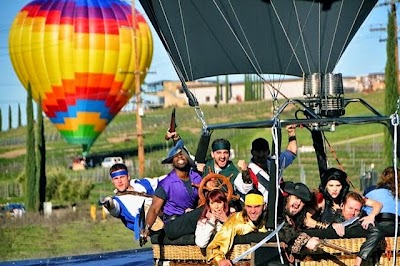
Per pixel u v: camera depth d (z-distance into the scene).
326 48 21.59
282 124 16.02
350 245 16.02
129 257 30.56
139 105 108.50
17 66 141.38
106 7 140.50
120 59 139.25
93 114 145.38
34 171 109.06
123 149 182.88
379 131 147.00
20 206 107.50
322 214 17.14
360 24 21.59
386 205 16.72
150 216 17.73
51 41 137.38
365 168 96.94
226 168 18.61
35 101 146.00
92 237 64.88
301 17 21.75
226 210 16.20
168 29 20.72
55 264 31.08
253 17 21.64
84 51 137.12
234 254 15.73
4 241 61.56
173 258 16.86
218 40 21.39
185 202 17.80
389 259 16.52
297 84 134.75
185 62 21.05
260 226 15.81
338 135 146.88
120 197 20.36
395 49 95.75
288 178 97.31
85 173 144.38
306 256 15.83
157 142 190.50
